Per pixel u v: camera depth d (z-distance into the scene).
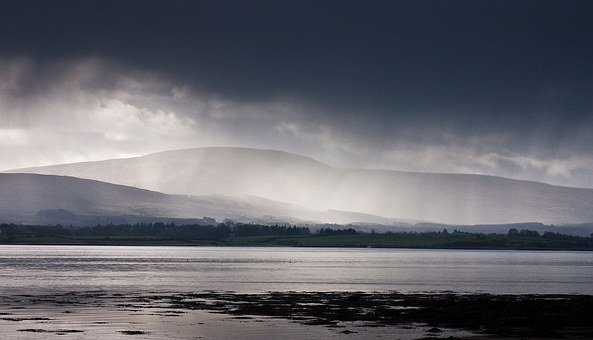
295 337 78.81
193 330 83.88
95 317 95.69
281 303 115.75
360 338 77.69
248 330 84.00
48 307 108.12
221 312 101.94
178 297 126.56
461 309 104.56
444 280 183.75
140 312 101.88
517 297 127.25
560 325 86.69
